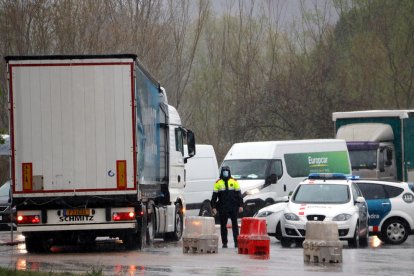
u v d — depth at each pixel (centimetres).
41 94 5366
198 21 14575
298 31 16588
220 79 16138
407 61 16125
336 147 9606
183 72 14275
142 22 12744
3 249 6072
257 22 16538
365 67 16100
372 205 6881
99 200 5400
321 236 4919
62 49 11500
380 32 16325
